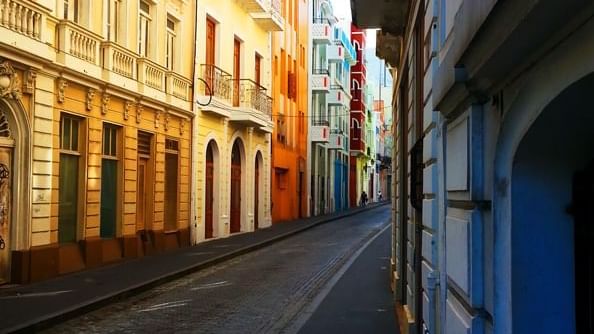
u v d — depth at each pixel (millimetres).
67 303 11391
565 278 2908
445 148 4758
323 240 27156
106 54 16812
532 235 2928
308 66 45344
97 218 16625
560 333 2895
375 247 23844
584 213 2828
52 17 14305
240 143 29203
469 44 3021
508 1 2355
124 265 16984
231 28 27172
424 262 6168
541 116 2598
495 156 3107
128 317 11086
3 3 12391
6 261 13281
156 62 20219
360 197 71562
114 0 17766
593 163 2846
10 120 13250
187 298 13031
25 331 9508
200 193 23984
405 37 10617
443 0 4883
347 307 11914
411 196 8461
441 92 4176
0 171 13086
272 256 20938
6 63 12695
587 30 2113
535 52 2559
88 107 16062
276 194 37344
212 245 22984
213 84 24609
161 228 20781
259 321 10695
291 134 40156
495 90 3201
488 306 3289
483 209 3445
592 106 2502
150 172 20203
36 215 13867
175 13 21766
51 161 14383
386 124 108062
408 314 8664
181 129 22453
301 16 43438
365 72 72688
